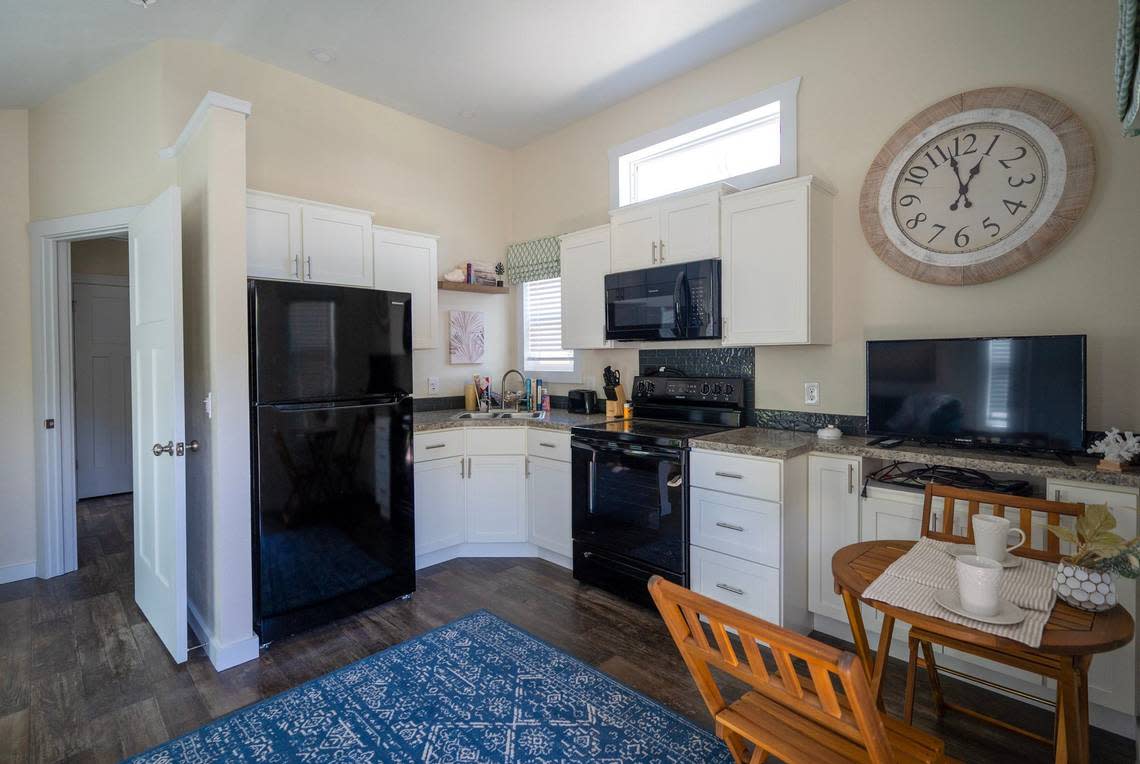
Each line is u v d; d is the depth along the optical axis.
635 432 2.94
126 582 3.29
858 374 2.76
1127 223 2.09
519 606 2.93
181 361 2.31
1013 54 2.31
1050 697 2.00
